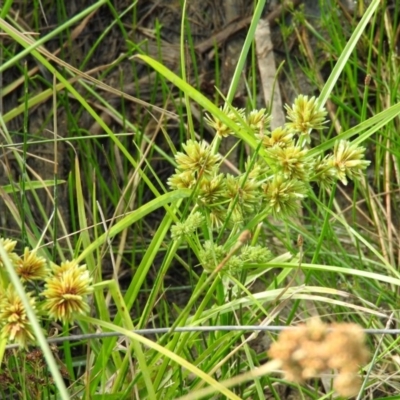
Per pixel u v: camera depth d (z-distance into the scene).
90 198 1.19
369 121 0.89
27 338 0.82
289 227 1.14
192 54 1.21
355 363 0.73
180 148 1.25
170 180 0.88
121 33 1.29
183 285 1.21
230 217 0.89
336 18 1.22
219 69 1.28
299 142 0.88
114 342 0.90
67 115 1.17
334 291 0.92
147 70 1.28
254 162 0.91
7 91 1.20
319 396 1.07
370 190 1.19
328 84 0.92
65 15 1.24
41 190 1.20
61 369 0.93
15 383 0.92
